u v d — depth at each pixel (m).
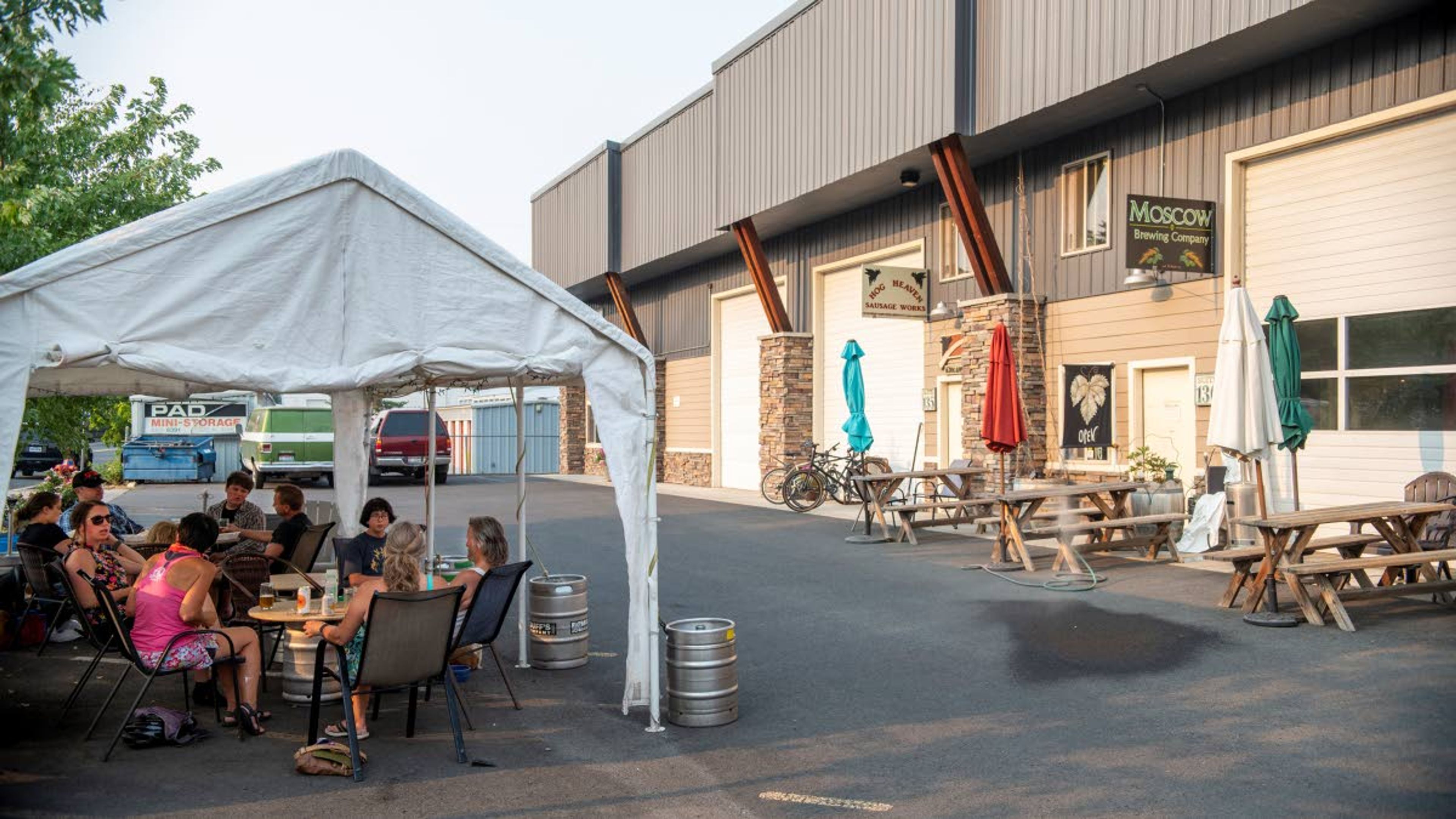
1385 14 10.28
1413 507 8.56
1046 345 14.84
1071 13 12.73
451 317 5.87
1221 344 9.31
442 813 4.73
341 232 5.62
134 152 12.76
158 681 7.27
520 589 7.98
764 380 20.89
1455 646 7.04
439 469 26.55
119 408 19.56
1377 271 10.81
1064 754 5.36
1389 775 4.83
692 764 5.41
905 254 18.05
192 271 5.24
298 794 4.96
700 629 6.20
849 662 7.47
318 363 5.53
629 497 6.29
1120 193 13.68
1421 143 10.39
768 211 19.27
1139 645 7.53
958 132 14.27
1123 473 13.61
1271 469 11.80
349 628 5.47
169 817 4.64
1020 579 10.35
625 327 27.84
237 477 9.85
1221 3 10.85
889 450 18.64
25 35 4.84
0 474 4.69
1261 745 5.35
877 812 4.68
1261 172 12.00
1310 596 8.13
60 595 7.76
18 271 4.83
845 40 16.61
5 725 6.09
